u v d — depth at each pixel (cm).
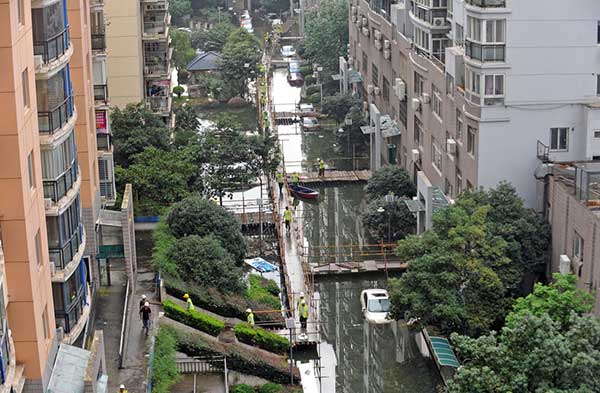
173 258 5969
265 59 14312
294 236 7531
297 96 12538
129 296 5575
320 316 6406
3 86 3700
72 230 4434
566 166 5681
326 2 13238
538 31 5812
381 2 9225
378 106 9438
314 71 12900
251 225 7750
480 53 5844
